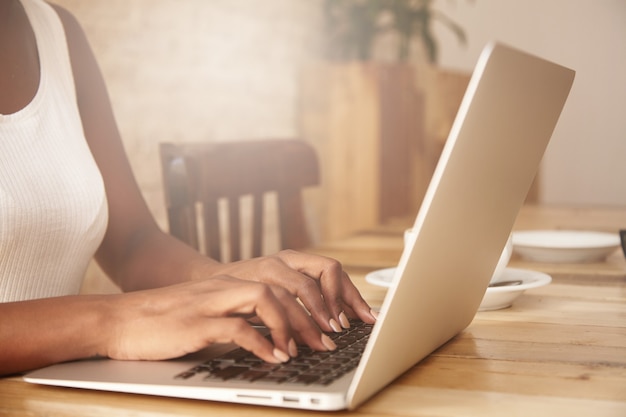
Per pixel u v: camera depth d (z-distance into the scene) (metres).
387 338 0.62
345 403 0.61
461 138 0.61
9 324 0.76
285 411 0.63
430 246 0.64
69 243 1.14
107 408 0.65
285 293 0.76
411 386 0.69
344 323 0.83
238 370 0.68
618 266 1.41
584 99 5.95
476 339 0.87
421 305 0.68
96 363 0.75
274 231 4.20
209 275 1.06
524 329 0.92
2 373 0.76
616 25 5.81
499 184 0.76
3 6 1.14
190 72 3.56
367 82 4.22
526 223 2.11
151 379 0.68
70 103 1.20
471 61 5.97
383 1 4.91
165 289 0.80
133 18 3.16
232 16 3.92
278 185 1.78
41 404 0.68
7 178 1.07
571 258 1.46
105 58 3.00
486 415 0.62
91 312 0.77
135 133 3.18
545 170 6.08
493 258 0.87
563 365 0.76
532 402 0.65
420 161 4.65
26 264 1.10
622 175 5.95
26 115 1.12
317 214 4.17
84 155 1.18
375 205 4.26
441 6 5.74
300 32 4.65
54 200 1.11
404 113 4.42
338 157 4.26
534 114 0.76
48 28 1.22
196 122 3.61
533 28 5.96
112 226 1.27
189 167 1.51
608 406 0.63
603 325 0.94
